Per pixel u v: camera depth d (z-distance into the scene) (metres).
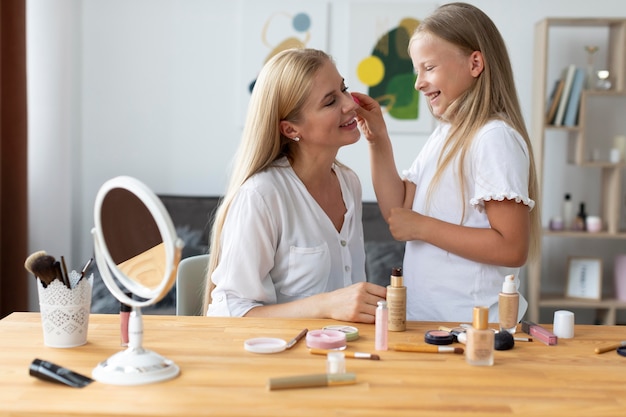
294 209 1.83
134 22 4.14
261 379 1.23
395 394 1.17
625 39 3.79
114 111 4.17
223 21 4.14
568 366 1.32
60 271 1.40
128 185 1.25
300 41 4.12
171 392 1.17
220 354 1.36
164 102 4.17
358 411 1.10
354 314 1.58
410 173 2.03
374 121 1.99
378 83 4.12
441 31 1.81
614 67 3.91
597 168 4.13
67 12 4.01
